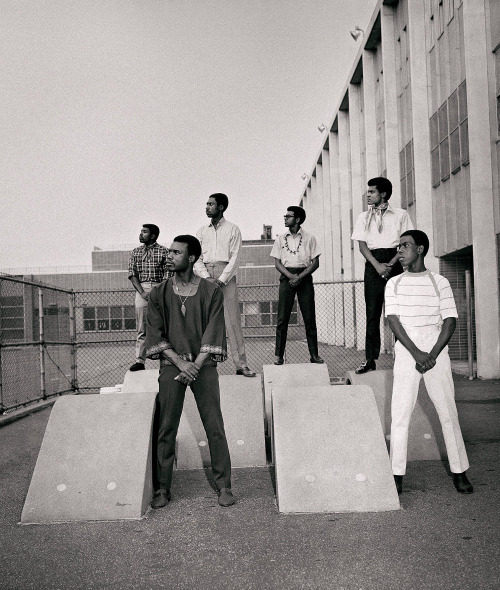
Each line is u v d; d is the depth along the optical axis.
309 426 5.36
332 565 3.73
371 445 5.23
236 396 7.04
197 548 4.14
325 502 4.88
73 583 3.64
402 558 3.79
